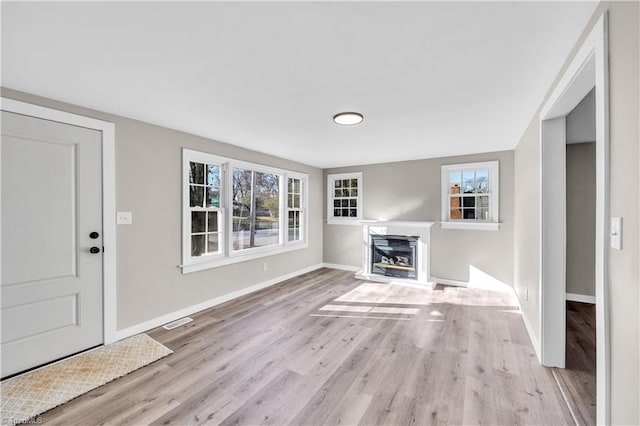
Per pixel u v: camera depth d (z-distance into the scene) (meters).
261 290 4.34
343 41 1.53
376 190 5.38
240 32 1.45
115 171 2.69
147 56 1.68
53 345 2.31
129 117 2.77
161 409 1.78
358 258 5.63
